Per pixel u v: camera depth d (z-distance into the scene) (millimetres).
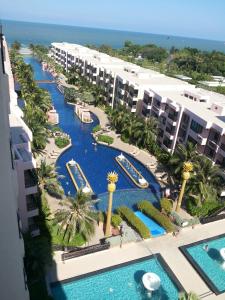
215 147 43438
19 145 31109
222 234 36344
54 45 155250
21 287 11984
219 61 180250
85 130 67312
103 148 58438
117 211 38375
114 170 50969
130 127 58562
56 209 37531
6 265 11133
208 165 39188
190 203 40594
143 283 27047
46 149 54156
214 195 39312
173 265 30922
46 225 32531
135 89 64750
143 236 33812
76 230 31969
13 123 36094
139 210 39875
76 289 27172
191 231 36406
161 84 68000
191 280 29438
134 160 54719
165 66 171250
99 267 29609
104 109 81312
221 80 145250
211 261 32125
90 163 52531
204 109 50062
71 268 29156
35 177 30391
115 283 28203
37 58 161250
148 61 185875
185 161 41156
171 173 45625
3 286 11484
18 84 83562
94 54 120688
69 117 75250
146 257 31484
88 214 31359
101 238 33688
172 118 52188
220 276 30391
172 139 52969
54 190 38250
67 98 87750
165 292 27812
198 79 146250
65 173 48219
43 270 27516
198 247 33906
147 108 61625
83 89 87125
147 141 55906
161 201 40219
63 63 135375
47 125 59000
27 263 25891
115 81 77562
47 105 69062
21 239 13273
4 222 10203
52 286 27109
